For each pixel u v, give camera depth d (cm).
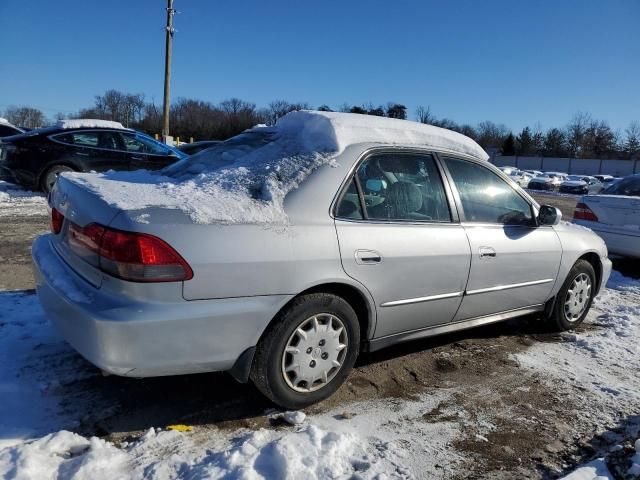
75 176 334
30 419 272
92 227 260
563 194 3130
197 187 300
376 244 313
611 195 781
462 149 388
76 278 270
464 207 375
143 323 241
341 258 297
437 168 365
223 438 271
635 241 715
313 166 309
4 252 617
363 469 250
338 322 304
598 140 7725
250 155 337
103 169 1075
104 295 250
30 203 995
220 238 260
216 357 263
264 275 270
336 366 309
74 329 253
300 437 262
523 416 319
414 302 338
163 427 277
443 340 437
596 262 501
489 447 284
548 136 8094
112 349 240
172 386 321
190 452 255
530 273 419
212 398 311
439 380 363
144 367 248
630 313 546
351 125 337
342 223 304
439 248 345
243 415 295
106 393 304
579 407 334
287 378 292
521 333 469
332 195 305
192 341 254
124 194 278
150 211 255
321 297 293
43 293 288
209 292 256
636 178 801
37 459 230
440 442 285
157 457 249
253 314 268
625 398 349
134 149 1111
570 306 473
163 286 246
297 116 359
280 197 291
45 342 356
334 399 324
